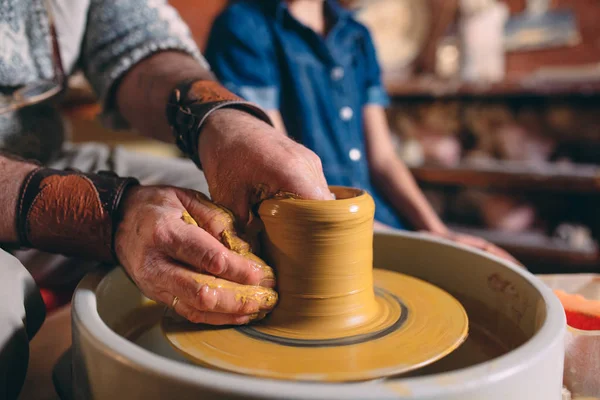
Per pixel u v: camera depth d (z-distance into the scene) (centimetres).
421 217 157
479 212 270
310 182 54
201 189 95
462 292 71
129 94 89
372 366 47
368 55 172
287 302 54
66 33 92
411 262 77
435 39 307
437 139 267
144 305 68
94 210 58
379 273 71
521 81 235
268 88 151
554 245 237
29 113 85
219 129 61
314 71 159
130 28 91
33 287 55
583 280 71
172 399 38
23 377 51
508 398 38
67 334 73
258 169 54
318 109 159
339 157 158
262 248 56
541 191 266
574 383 56
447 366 59
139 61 89
